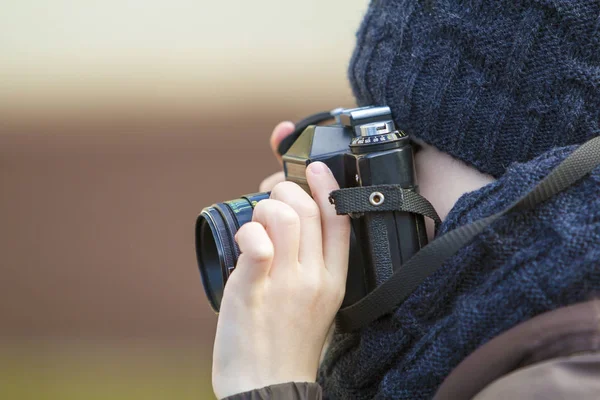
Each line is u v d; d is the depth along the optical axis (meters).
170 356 5.68
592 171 1.28
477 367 1.20
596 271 1.17
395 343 1.41
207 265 1.65
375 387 1.47
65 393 5.30
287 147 2.05
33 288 6.70
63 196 7.72
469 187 1.49
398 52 1.52
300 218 1.46
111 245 7.09
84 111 9.21
